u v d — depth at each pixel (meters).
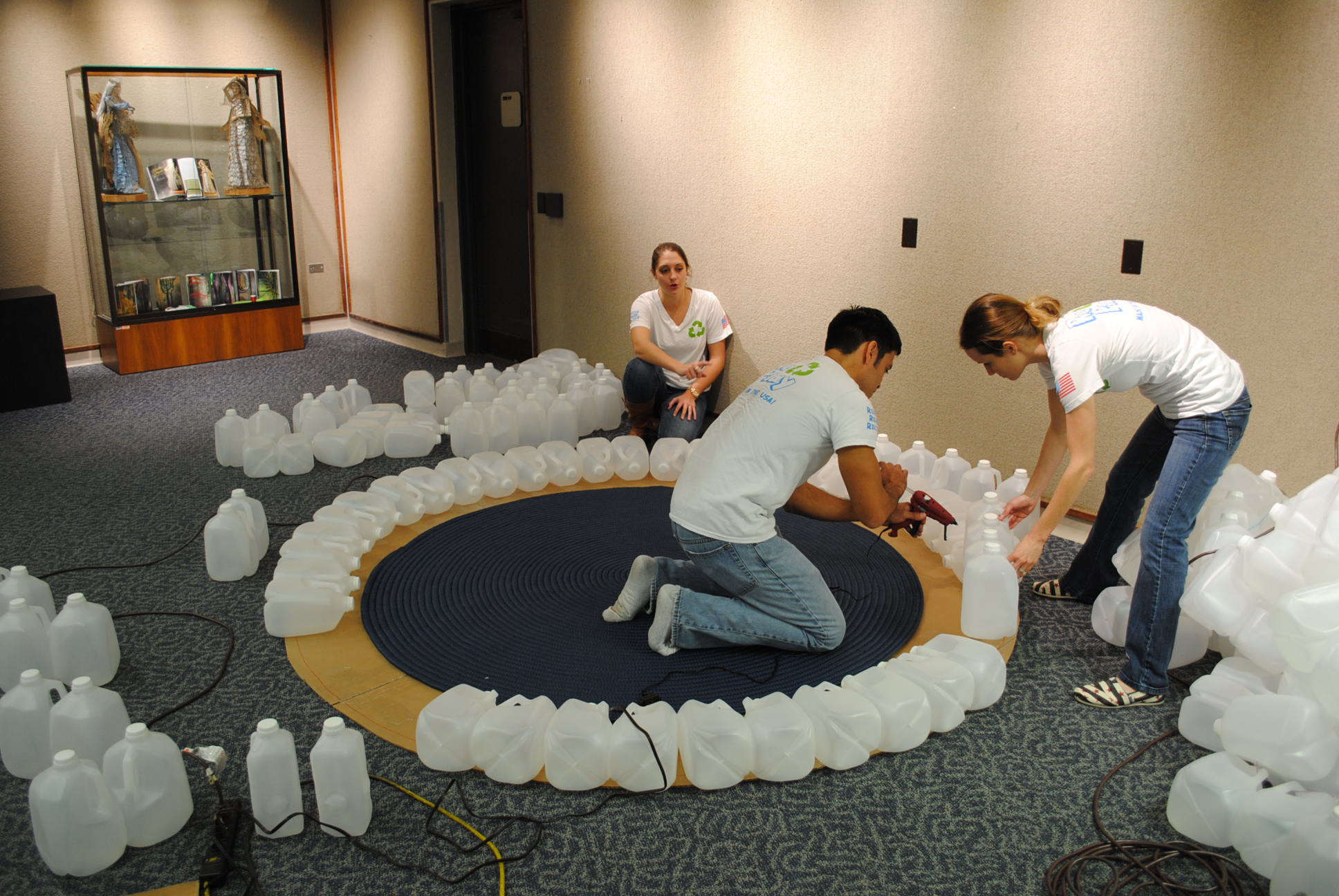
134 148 5.55
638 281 5.07
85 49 5.74
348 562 3.09
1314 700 2.04
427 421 4.46
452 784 2.19
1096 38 3.21
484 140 5.88
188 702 2.48
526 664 2.63
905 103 3.78
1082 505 3.55
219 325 6.00
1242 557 2.36
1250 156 2.94
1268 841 1.89
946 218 3.74
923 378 3.98
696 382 4.36
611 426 4.70
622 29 4.78
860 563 3.27
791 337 4.41
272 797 2.00
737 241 4.53
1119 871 1.95
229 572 3.14
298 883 1.92
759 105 4.29
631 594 2.80
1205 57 2.98
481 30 5.70
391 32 5.99
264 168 6.03
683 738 2.22
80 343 6.01
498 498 3.79
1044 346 2.50
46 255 5.79
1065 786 2.20
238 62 6.30
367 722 2.39
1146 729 2.41
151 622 2.88
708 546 2.51
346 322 7.11
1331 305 2.86
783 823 2.09
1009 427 3.71
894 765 2.28
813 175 4.16
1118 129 3.21
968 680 2.42
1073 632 2.87
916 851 2.01
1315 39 2.75
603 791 2.18
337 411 4.55
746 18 4.25
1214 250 3.07
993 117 3.53
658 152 4.78
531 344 5.95
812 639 2.63
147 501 3.82
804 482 2.68
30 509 3.74
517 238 5.84
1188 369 2.38
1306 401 2.96
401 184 6.25
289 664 2.66
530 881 1.92
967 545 3.00
